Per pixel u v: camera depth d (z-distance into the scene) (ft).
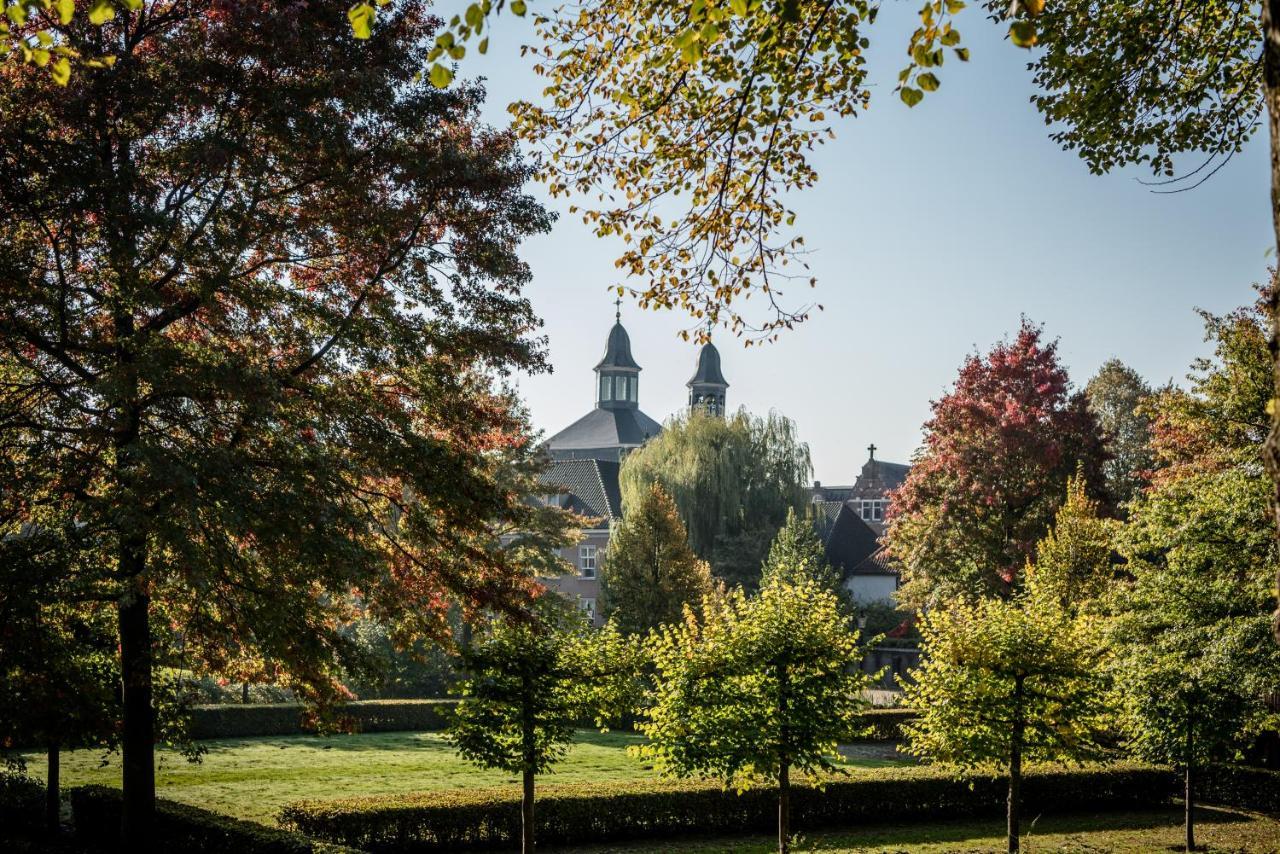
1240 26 38.11
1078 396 137.69
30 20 42.29
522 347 53.57
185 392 43.09
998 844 66.44
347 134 47.50
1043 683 62.95
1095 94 39.78
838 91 31.48
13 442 45.03
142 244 45.75
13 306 43.50
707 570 131.44
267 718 117.60
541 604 59.06
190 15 48.85
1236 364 78.02
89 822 59.31
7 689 40.63
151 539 43.45
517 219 53.42
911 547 137.39
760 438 180.04
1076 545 100.73
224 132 46.39
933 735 64.75
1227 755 68.23
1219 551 66.28
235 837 50.65
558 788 70.74
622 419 383.24
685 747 59.67
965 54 19.58
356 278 53.06
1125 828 74.08
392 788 83.82
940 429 136.46
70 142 43.70
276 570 47.29
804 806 74.23
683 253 35.81
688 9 30.35
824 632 60.95
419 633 57.26
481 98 55.72
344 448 49.73
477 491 51.34
